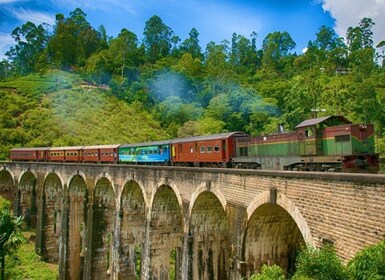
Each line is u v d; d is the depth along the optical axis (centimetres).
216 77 10175
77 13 13688
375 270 1018
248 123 8231
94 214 4000
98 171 3922
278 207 1914
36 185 5653
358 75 8088
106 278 4009
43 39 13725
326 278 1115
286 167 2425
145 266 3069
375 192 1246
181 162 3569
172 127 8775
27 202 5800
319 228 1505
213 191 2298
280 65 12206
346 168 1964
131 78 11094
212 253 2591
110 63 11112
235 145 2980
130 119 8900
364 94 6225
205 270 2569
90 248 3972
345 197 1376
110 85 10175
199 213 2541
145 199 3123
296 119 6544
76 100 8988
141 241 3550
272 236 2058
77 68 11912
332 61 10494
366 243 1280
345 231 1373
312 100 6669
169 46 13775
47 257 5062
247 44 13550
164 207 3047
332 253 1235
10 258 4638
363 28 11525
